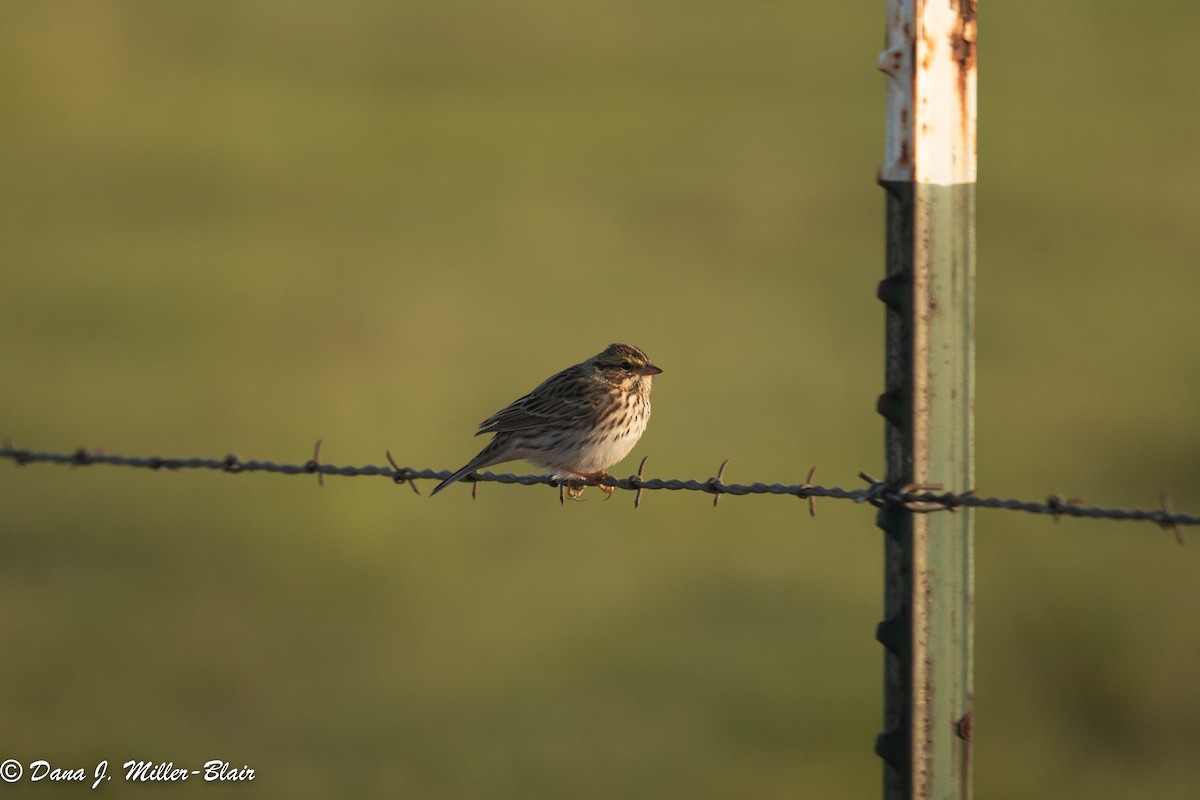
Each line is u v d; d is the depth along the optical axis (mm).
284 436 19047
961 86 6188
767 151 39500
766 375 21828
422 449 18734
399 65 52438
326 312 24969
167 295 25500
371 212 33500
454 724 12609
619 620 14727
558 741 12320
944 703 6258
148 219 31453
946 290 6195
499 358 22734
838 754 12188
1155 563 15125
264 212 32844
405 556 16094
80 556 15727
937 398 6203
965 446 6234
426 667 13617
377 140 41625
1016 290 25688
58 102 41406
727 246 30266
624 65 52812
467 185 36312
